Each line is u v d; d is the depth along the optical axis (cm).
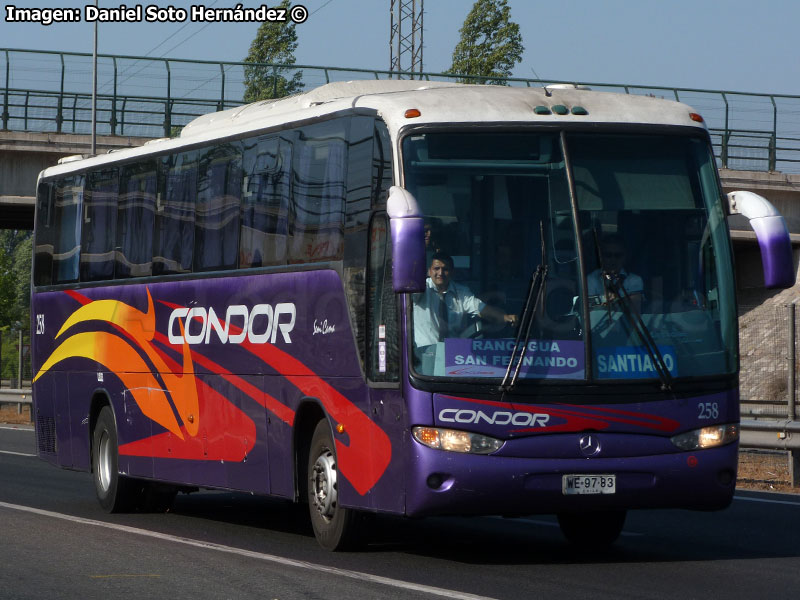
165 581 2445
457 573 2550
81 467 4069
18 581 2452
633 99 2733
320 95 3145
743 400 6744
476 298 2539
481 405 2498
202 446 3378
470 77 11088
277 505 4044
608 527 2933
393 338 2581
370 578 2467
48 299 4341
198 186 3478
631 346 2561
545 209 2588
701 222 2652
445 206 2567
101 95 10238
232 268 3272
